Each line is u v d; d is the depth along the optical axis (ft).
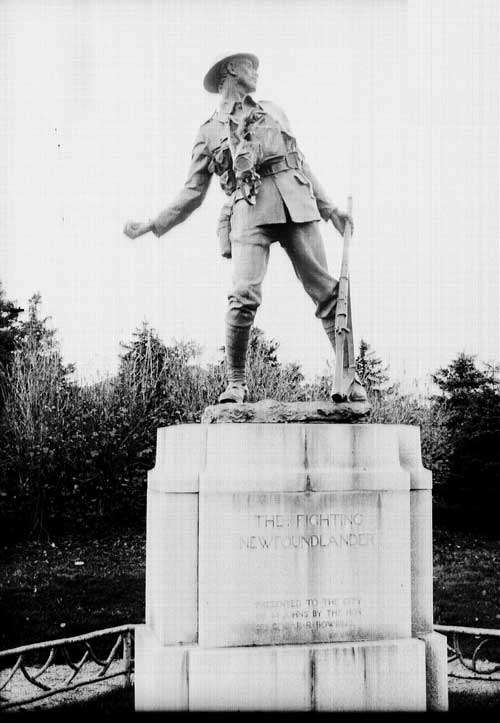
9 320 51.83
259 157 15.15
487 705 17.17
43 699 18.86
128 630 19.76
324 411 14.82
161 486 13.78
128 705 17.63
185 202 16.67
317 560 13.79
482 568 39.96
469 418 48.49
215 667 13.20
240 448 13.85
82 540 43.62
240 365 15.78
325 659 13.44
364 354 51.62
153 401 48.49
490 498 46.88
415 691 13.69
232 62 16.46
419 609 14.39
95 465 45.32
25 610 31.45
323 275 15.84
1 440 45.19
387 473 14.17
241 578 13.53
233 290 15.37
